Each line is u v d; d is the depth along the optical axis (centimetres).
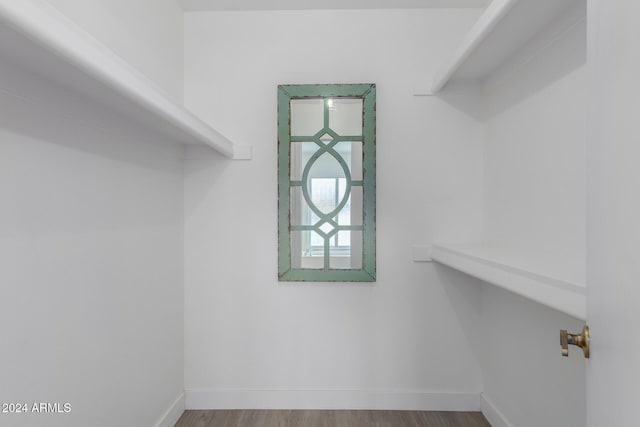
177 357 175
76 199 102
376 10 181
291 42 182
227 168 184
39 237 88
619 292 46
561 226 117
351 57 181
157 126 133
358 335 183
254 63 183
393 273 183
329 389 183
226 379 184
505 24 121
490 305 172
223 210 184
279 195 181
